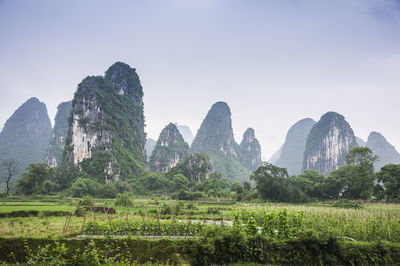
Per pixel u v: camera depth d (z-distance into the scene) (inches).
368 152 2957.7
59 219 1095.0
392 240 706.8
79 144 4894.2
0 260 498.6
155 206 1824.6
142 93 7480.3
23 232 767.7
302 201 2598.4
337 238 561.0
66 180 4399.6
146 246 542.9
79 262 456.4
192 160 5462.6
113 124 5492.1
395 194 2519.7
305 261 535.2
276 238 605.0
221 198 3292.3
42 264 453.1
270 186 2701.8
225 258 535.8
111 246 528.7
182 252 538.3
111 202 2476.6
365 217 902.4
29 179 3267.7
